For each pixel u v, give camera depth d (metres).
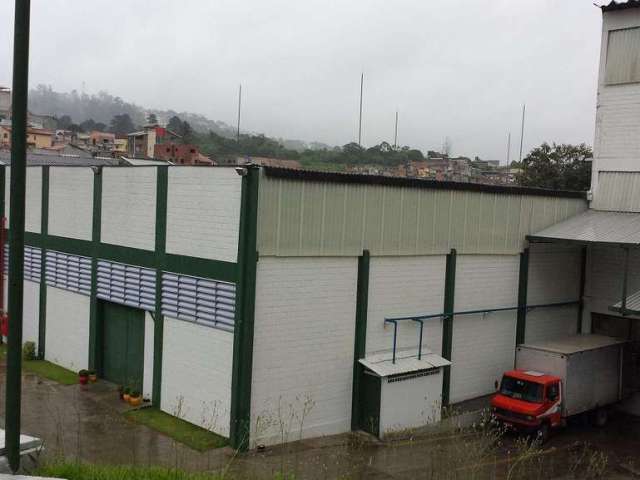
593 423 21.92
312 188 17.36
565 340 22.81
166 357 18.73
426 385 19.42
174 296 18.47
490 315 22.41
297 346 17.42
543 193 23.67
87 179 22.02
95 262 21.73
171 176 18.58
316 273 17.70
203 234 17.52
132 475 10.49
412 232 19.86
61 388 20.62
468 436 19.42
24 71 7.99
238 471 14.64
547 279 24.16
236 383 16.31
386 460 16.58
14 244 8.16
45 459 10.02
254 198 16.23
